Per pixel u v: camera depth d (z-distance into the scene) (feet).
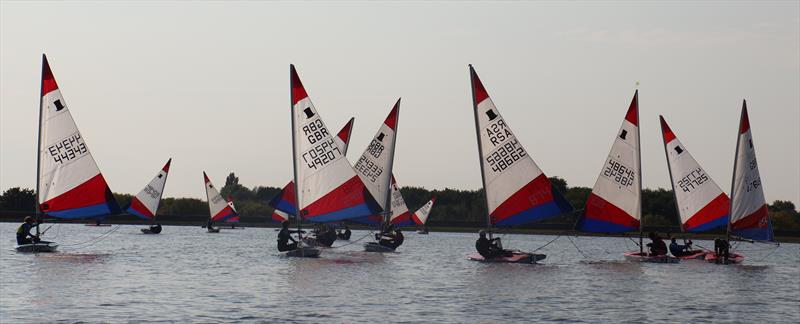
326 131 187.83
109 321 96.12
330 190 188.24
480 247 186.60
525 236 447.42
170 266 168.35
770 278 166.20
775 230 424.46
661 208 435.12
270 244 274.36
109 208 189.26
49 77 185.57
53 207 186.50
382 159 229.86
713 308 117.39
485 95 182.09
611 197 197.88
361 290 129.08
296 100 187.73
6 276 137.49
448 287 135.23
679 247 214.07
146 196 393.91
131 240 295.07
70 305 107.24
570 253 265.13
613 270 175.22
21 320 95.61
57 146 186.29
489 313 107.76
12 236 281.74
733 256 209.67
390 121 229.86
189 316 100.94
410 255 217.77
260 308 108.47
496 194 182.50
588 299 123.44
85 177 187.83
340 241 297.53
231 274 152.05
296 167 188.14
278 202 272.10
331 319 100.78
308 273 154.71
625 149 197.98
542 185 180.14
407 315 104.88
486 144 182.50
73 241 280.72
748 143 201.36
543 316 106.22
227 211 436.76
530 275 158.71
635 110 198.08
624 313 110.22
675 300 125.18
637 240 398.42
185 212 544.62
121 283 133.28
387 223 233.14
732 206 204.13
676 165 220.23
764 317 109.91
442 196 523.70
